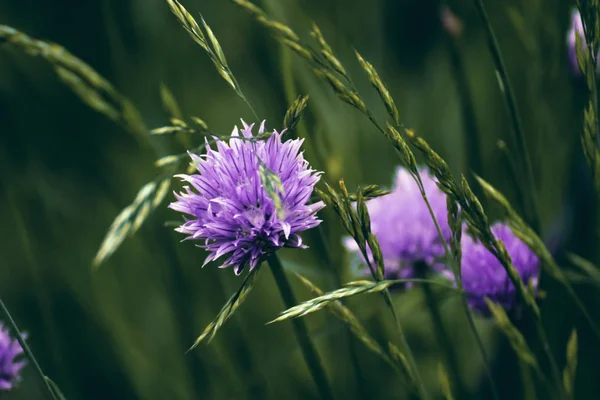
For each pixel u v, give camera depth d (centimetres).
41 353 57
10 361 49
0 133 60
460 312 57
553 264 43
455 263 43
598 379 52
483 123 60
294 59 53
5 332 49
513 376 53
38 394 57
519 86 59
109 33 60
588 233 53
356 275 52
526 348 43
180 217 54
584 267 48
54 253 60
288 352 57
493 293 47
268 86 53
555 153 56
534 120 54
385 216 50
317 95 56
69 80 51
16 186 59
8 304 60
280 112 51
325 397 44
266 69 51
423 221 50
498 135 57
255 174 41
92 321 59
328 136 52
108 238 44
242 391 53
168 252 54
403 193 51
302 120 51
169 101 50
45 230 60
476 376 55
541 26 53
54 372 57
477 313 48
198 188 41
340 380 55
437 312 50
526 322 48
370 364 55
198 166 41
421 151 41
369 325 54
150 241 56
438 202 50
